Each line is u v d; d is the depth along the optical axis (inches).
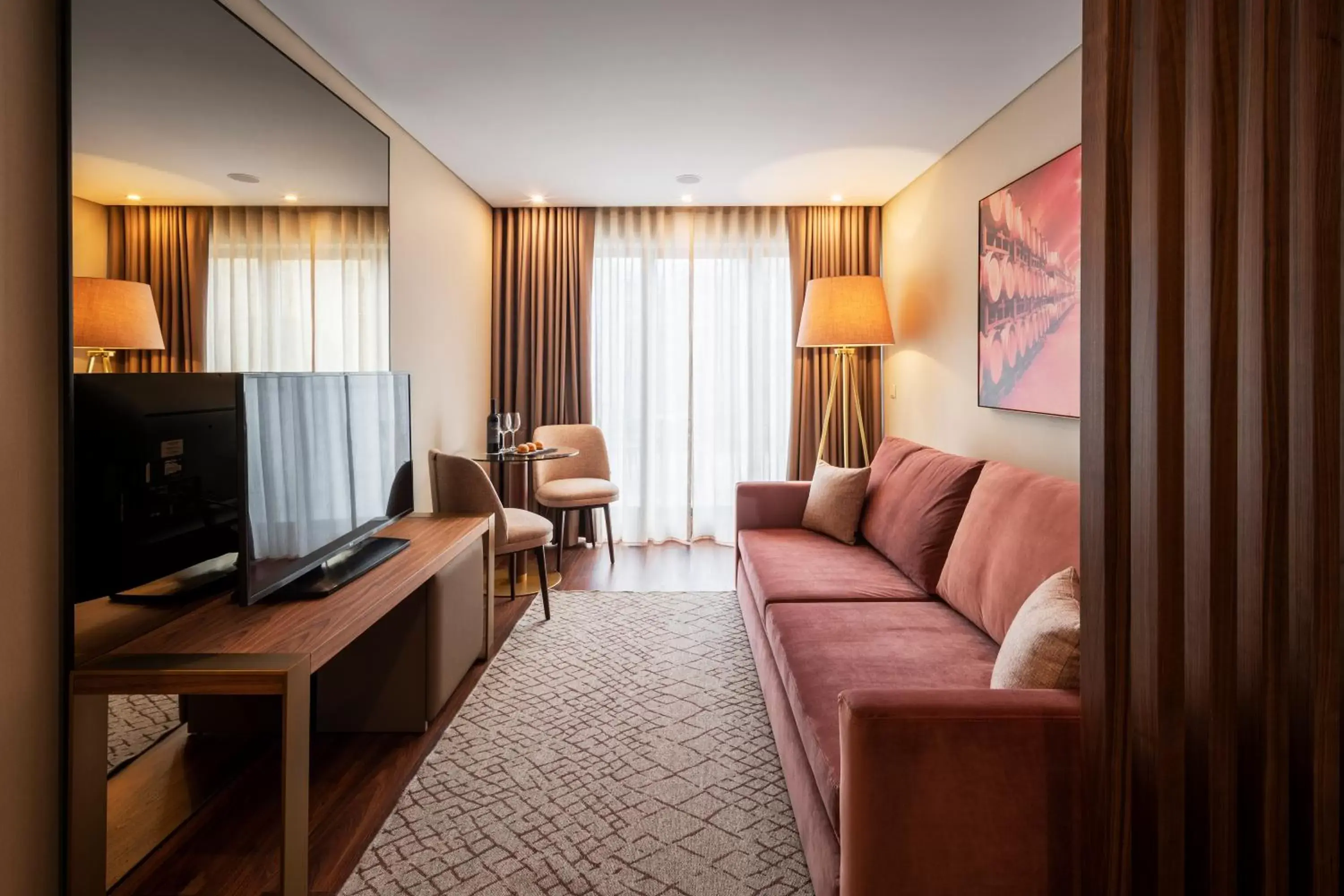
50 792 58.9
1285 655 45.5
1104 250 47.1
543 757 90.7
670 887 66.9
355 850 72.1
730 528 208.5
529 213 200.7
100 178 62.8
